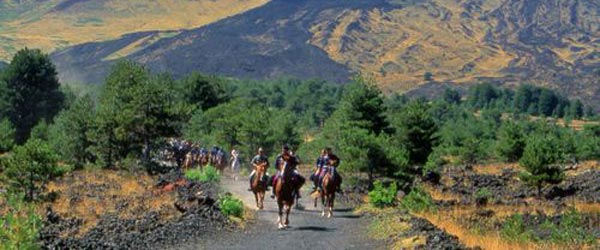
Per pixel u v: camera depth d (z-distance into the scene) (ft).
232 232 73.56
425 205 104.22
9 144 185.47
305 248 64.54
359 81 171.73
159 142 170.91
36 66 361.92
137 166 168.66
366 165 124.98
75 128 196.13
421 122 167.02
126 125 165.48
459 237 75.00
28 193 100.78
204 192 110.11
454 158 265.13
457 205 120.37
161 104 166.91
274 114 257.75
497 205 123.95
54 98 368.27
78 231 70.90
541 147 153.28
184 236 69.00
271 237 71.10
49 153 101.19
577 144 269.64
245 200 103.14
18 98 353.92
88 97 217.77
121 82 231.09
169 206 89.56
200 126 277.23
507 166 231.30
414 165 168.25
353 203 105.60
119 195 108.88
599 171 195.93
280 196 77.97
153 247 63.16
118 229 71.41
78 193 113.09
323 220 85.10
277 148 221.66
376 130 169.07
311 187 128.77
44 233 64.18
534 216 108.06
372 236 71.10
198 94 399.44
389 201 99.81
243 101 285.84
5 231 44.47
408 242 63.87
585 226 98.78
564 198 145.48
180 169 166.30
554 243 78.74
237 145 215.92
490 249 68.08
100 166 173.58
